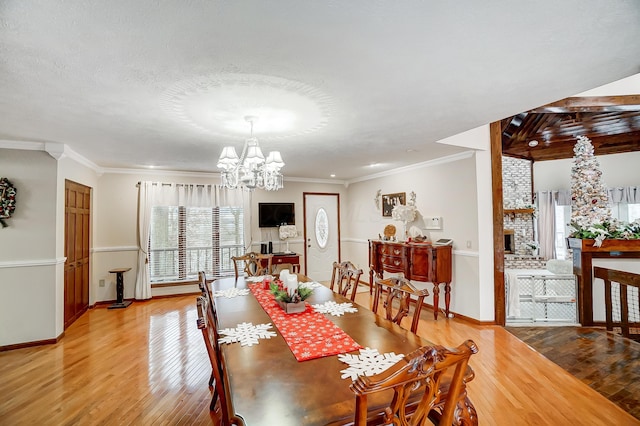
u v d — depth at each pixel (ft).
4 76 5.94
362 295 18.43
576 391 8.05
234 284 10.85
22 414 7.11
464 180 13.84
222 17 4.26
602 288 13.39
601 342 11.28
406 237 17.24
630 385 8.32
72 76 5.98
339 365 4.80
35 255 11.31
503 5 4.05
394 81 6.39
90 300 15.72
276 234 20.77
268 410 3.67
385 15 4.25
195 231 18.47
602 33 4.69
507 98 7.32
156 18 4.25
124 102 7.31
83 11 4.06
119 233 16.84
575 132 19.81
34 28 4.42
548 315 14.53
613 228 14.24
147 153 12.94
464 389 4.55
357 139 11.03
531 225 25.36
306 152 13.28
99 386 8.32
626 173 22.27
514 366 9.44
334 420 3.50
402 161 15.79
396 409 3.09
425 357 3.02
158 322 13.53
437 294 13.74
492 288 13.21
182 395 7.89
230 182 9.70
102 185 16.55
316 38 4.82
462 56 5.40
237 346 5.53
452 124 9.34
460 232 14.07
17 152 11.21
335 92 6.89
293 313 7.43
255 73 5.98
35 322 11.17
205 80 6.23
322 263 22.41
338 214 23.12
